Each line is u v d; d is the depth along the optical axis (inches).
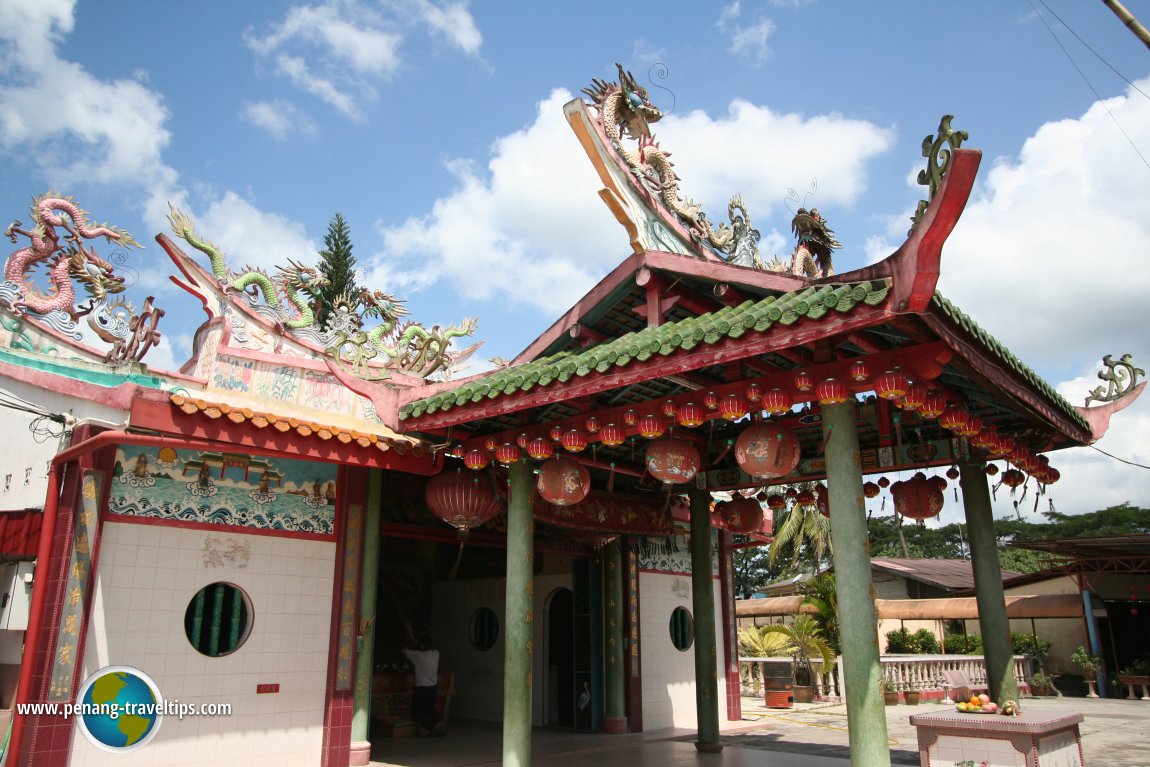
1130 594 988.6
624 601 540.4
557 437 316.8
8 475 448.5
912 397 242.4
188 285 557.0
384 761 409.4
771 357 283.4
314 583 378.3
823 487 395.9
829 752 447.2
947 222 198.8
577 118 293.9
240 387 525.3
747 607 1224.2
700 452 424.5
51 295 484.7
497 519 476.7
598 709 523.8
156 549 332.2
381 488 424.5
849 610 237.1
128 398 308.7
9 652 419.5
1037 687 928.9
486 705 576.1
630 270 308.7
